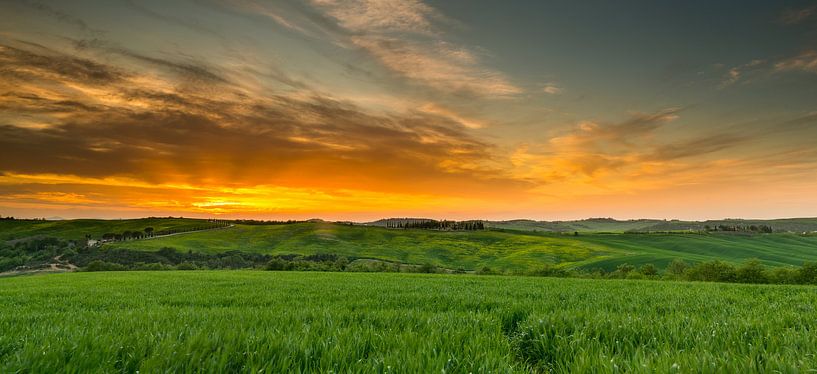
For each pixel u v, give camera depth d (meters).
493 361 4.11
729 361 3.72
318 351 4.69
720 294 14.49
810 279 62.84
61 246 196.50
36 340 5.06
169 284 25.23
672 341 5.28
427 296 13.36
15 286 26.80
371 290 17.50
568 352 4.81
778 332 5.56
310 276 38.75
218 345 4.73
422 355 4.25
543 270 91.19
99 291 19.59
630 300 11.91
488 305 10.55
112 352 4.35
